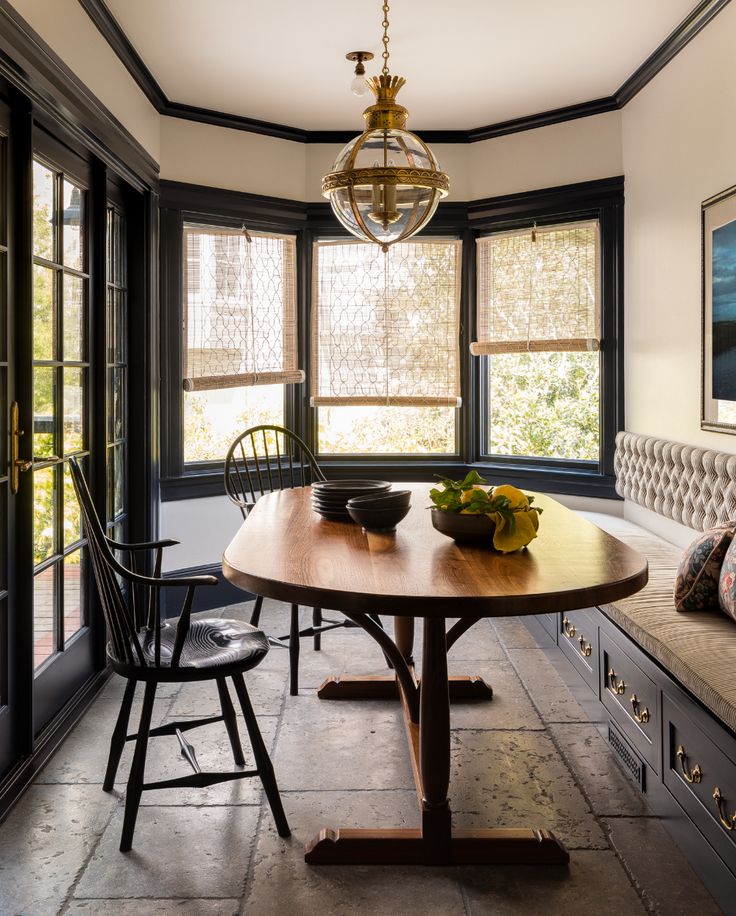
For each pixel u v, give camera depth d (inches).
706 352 139.0
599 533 98.8
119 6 132.0
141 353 164.9
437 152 200.7
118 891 78.4
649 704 94.3
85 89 121.7
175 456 180.5
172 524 179.5
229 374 188.9
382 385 203.0
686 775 83.4
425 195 94.0
